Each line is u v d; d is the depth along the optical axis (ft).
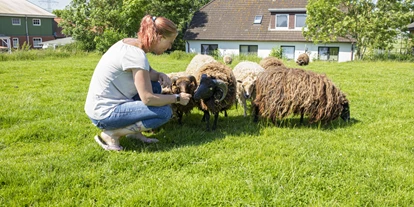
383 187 10.16
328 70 45.55
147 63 11.82
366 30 77.05
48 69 40.34
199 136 15.06
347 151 12.99
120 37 86.33
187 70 25.04
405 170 11.39
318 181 10.33
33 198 9.24
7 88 26.76
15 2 154.10
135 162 11.64
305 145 13.66
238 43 100.78
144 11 109.09
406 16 75.00
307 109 16.35
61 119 17.29
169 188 9.87
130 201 9.18
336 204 9.19
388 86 29.96
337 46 91.15
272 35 97.30
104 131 12.88
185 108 16.44
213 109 15.57
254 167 11.41
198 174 10.98
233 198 9.42
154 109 12.19
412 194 9.70
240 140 14.40
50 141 14.23
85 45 105.29
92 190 9.83
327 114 16.47
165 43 12.37
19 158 12.15
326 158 12.21
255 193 9.62
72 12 108.58
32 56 61.26
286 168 11.18
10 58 57.98
